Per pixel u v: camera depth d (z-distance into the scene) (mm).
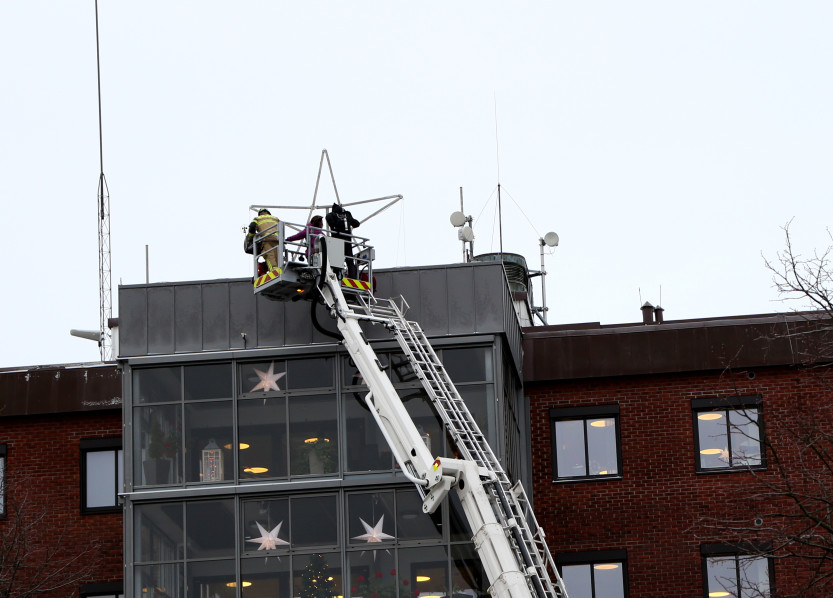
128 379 68875
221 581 66312
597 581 76688
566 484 78000
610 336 79125
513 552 61062
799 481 75562
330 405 67938
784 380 77812
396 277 69250
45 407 80438
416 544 65938
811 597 64938
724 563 75938
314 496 67000
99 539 79312
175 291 69625
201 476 67562
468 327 68438
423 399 67250
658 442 78062
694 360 78250
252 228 66938
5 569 74562
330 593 65875
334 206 67750
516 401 76062
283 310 69062
